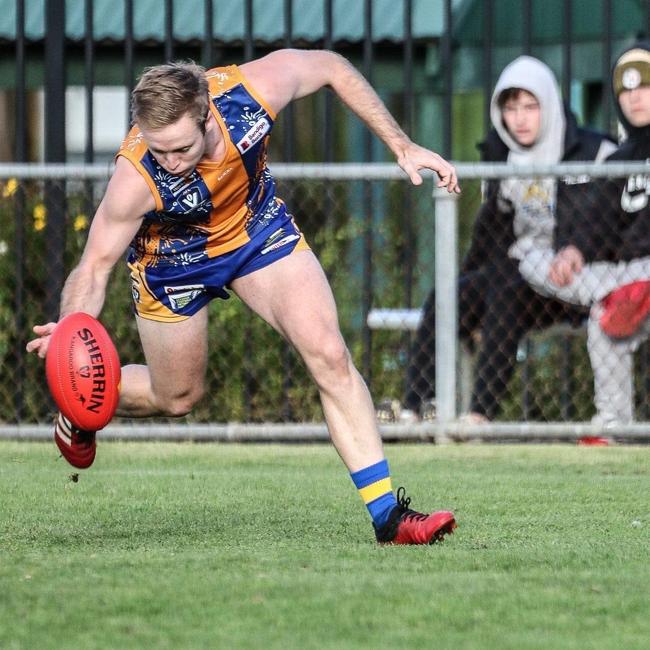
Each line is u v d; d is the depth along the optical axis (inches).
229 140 581.0
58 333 566.6
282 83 599.8
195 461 951.0
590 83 1487.5
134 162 576.7
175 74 548.1
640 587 501.7
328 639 420.8
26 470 888.9
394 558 562.6
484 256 1075.3
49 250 1081.4
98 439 1061.8
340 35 1395.2
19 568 531.8
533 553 579.5
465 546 602.5
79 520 684.7
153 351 650.8
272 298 609.3
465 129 1513.3
